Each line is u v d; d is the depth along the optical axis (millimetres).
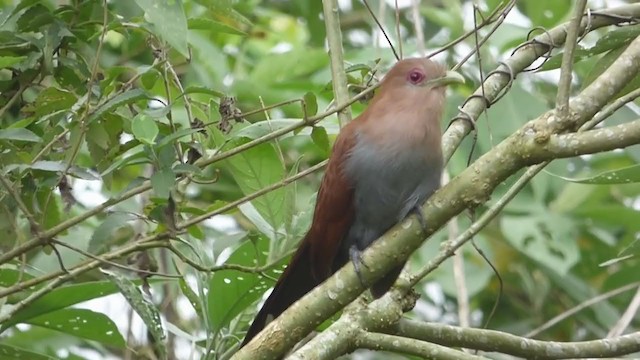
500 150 7504
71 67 9273
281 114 14039
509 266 14281
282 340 7812
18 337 12508
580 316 13852
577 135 7195
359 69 9930
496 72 9703
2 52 9125
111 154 8914
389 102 9094
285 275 8875
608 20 9758
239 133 8914
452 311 14289
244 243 9344
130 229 11906
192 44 13195
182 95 8828
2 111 9141
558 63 9656
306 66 14070
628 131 7094
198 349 12750
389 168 8891
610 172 9125
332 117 12172
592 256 14438
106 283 9180
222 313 9281
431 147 8891
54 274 8648
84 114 8422
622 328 10992
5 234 9148
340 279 7836
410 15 15234
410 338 8383
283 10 17016
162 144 8047
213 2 9453
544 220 13125
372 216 9133
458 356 8117
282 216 9453
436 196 7707
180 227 8672
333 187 9086
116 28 9102
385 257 7797
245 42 15711
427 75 9102
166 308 12672
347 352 8211
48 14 9055
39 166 8320
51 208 9461
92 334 9680
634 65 7723
